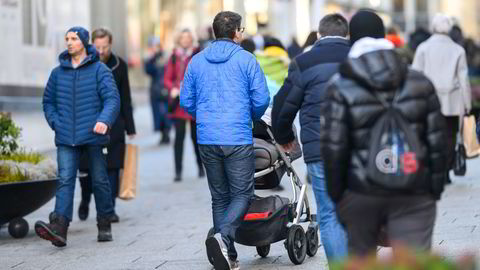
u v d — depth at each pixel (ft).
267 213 65.31
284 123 56.29
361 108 44.93
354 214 45.75
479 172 124.26
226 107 64.08
